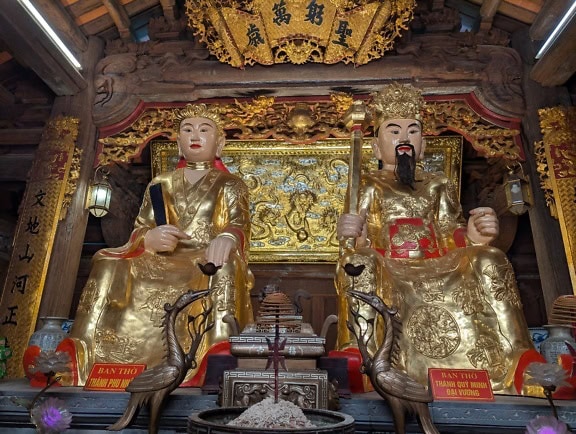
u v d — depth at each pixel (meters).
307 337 3.80
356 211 5.51
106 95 8.49
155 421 3.40
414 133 6.45
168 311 3.67
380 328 4.77
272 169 9.60
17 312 7.12
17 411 3.83
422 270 5.39
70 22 8.23
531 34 8.09
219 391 3.64
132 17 9.20
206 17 8.19
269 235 9.43
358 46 8.12
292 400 3.45
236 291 5.29
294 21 8.02
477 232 5.58
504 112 8.08
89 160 8.27
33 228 7.63
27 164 9.16
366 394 4.13
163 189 6.52
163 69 8.55
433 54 8.40
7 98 9.35
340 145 9.38
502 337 4.77
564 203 7.25
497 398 4.19
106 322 5.24
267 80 8.41
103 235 9.91
